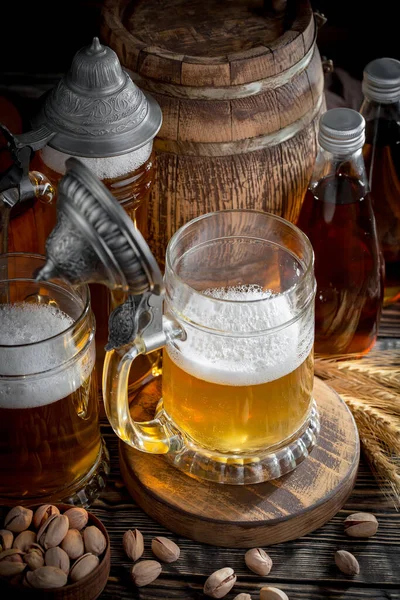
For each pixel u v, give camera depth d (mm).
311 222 841
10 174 750
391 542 765
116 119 733
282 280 777
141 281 615
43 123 738
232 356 699
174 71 791
